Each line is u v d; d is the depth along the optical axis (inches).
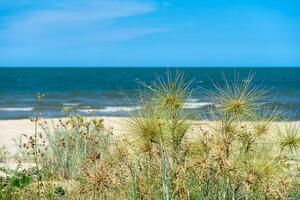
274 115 160.2
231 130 151.1
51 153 286.0
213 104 154.4
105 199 158.7
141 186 153.4
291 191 153.2
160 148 151.4
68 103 1358.3
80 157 246.5
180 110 153.9
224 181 144.9
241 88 154.9
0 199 199.8
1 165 279.6
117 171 159.8
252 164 144.4
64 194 198.8
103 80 3882.9
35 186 213.0
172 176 147.0
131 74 5949.8
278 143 156.2
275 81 3634.4
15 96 1808.6
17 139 487.8
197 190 147.4
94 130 297.3
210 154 145.6
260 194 144.6
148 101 155.5
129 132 153.8
